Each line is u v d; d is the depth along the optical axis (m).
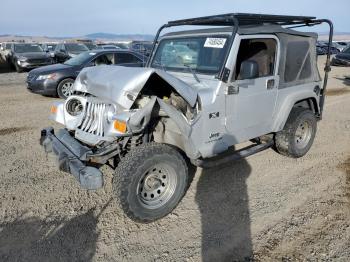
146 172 3.08
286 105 4.44
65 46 18.52
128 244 2.97
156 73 3.09
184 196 3.81
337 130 6.48
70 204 3.62
